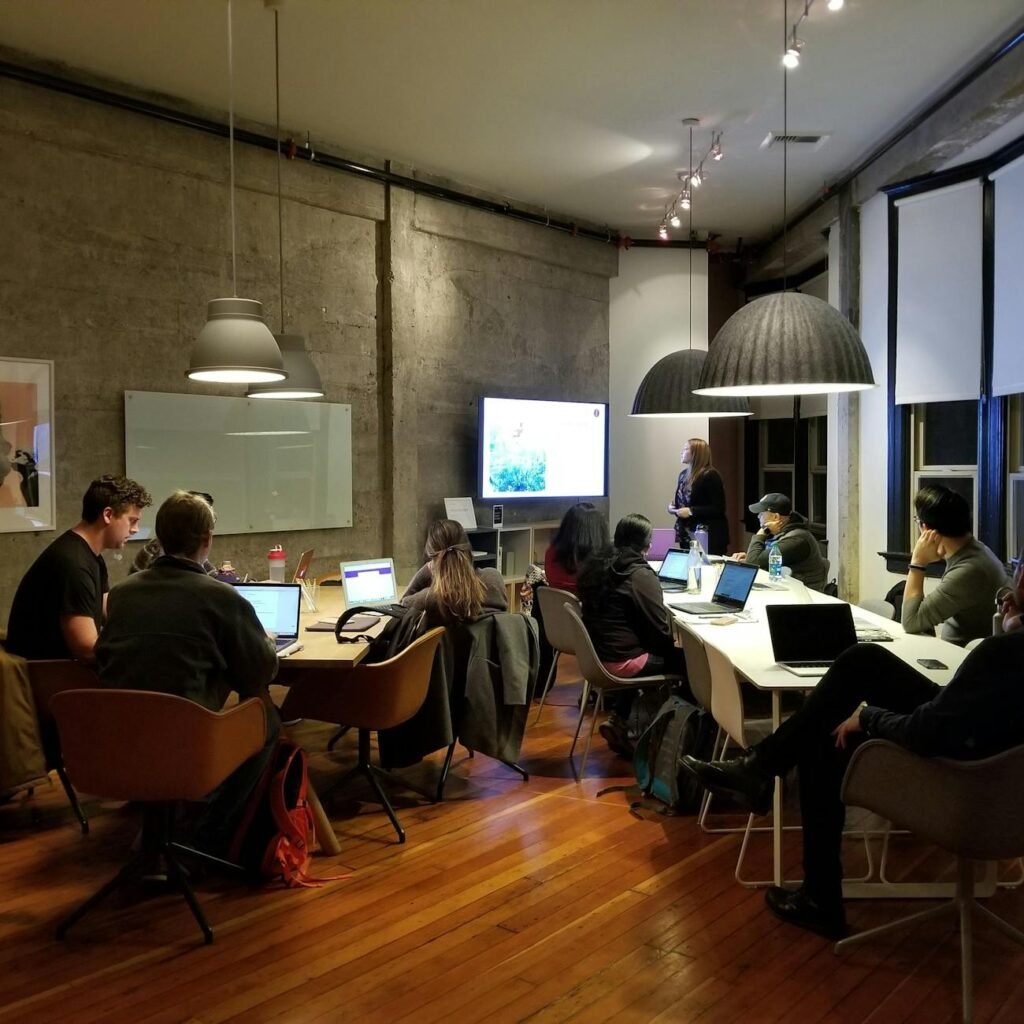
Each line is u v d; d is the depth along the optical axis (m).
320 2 4.16
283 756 3.07
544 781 3.98
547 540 7.71
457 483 7.02
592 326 8.06
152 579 2.70
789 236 8.03
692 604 4.35
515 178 6.77
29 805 3.69
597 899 2.87
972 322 5.67
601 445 7.87
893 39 4.55
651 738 3.73
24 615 3.40
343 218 6.17
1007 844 2.13
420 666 3.43
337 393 6.19
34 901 2.87
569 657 6.57
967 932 2.31
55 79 4.68
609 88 5.15
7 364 4.61
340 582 5.25
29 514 4.70
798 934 2.64
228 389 5.56
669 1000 2.31
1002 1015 2.24
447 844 3.30
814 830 2.67
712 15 4.30
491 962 2.49
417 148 6.13
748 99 5.32
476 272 7.07
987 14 4.30
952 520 3.55
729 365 3.32
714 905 2.82
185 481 5.36
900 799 2.28
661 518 8.39
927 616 3.53
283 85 5.09
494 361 7.24
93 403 4.96
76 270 4.88
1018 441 5.54
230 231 5.54
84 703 2.48
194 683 2.63
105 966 2.48
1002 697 2.13
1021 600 2.31
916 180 5.96
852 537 6.94
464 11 4.25
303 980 2.40
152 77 4.96
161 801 2.57
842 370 3.24
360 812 3.62
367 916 2.76
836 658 2.94
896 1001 2.30
